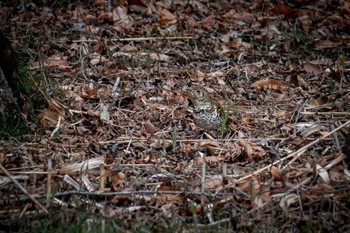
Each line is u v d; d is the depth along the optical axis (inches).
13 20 525.7
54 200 290.5
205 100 355.9
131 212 287.7
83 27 521.0
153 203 296.5
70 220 275.7
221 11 576.4
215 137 364.2
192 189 307.6
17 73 372.8
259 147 346.0
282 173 316.5
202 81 441.1
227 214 287.0
